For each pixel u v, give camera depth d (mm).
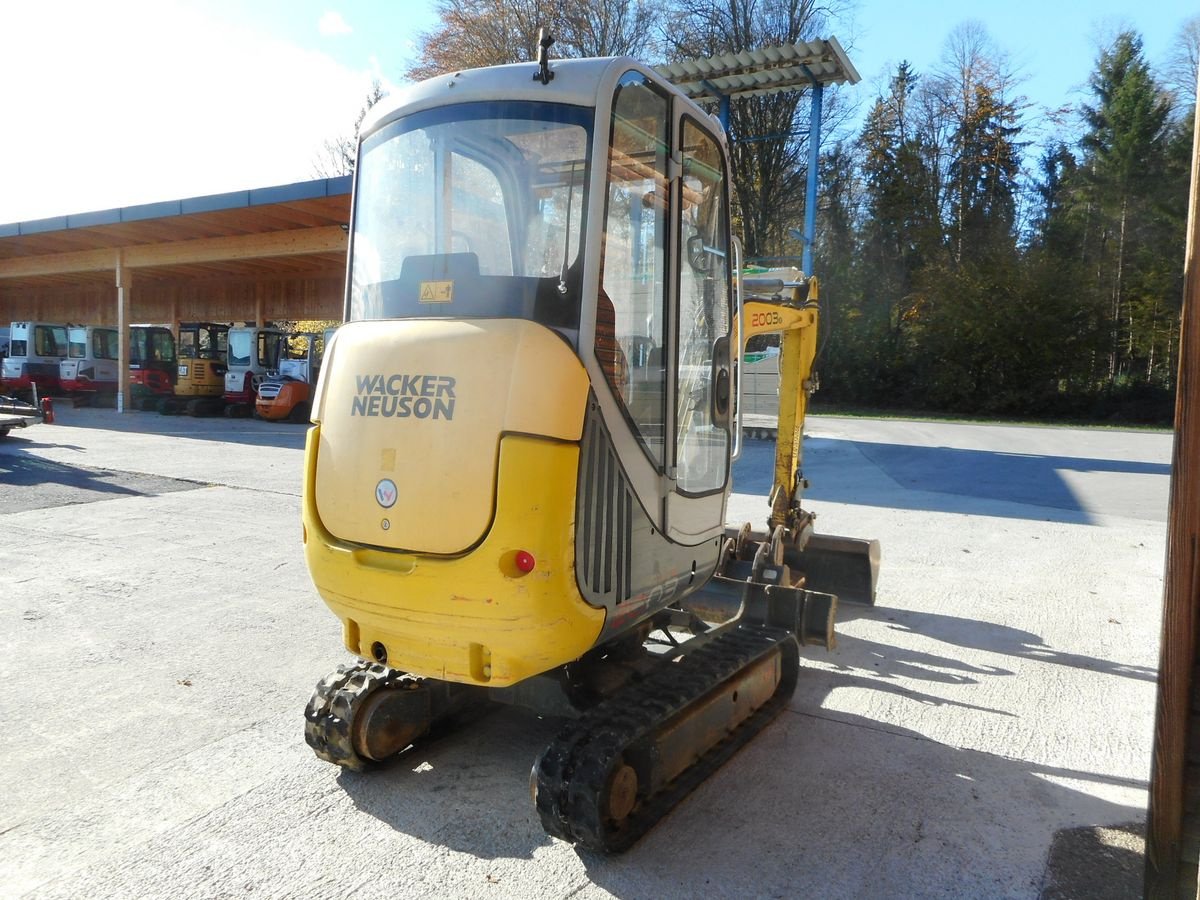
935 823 3648
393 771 4105
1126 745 4426
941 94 43062
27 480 12180
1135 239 37406
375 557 3330
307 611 6508
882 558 8375
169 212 19531
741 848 3455
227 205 18656
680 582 4004
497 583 3068
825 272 38969
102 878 3223
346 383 3486
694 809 3754
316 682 5168
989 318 34469
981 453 16828
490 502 3074
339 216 19531
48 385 28469
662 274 3703
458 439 3133
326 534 3494
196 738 4410
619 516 3416
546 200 3332
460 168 3531
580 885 3207
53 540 8727
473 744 4410
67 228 21609
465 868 3314
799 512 6617
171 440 17812
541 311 3271
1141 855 3420
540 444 3059
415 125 3680
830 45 15406
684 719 3758
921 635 6180
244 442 17625
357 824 3629
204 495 11352
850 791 3920
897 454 16703
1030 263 35438
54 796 3824
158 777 4008
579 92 3350
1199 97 2303
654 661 4395
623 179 3463
